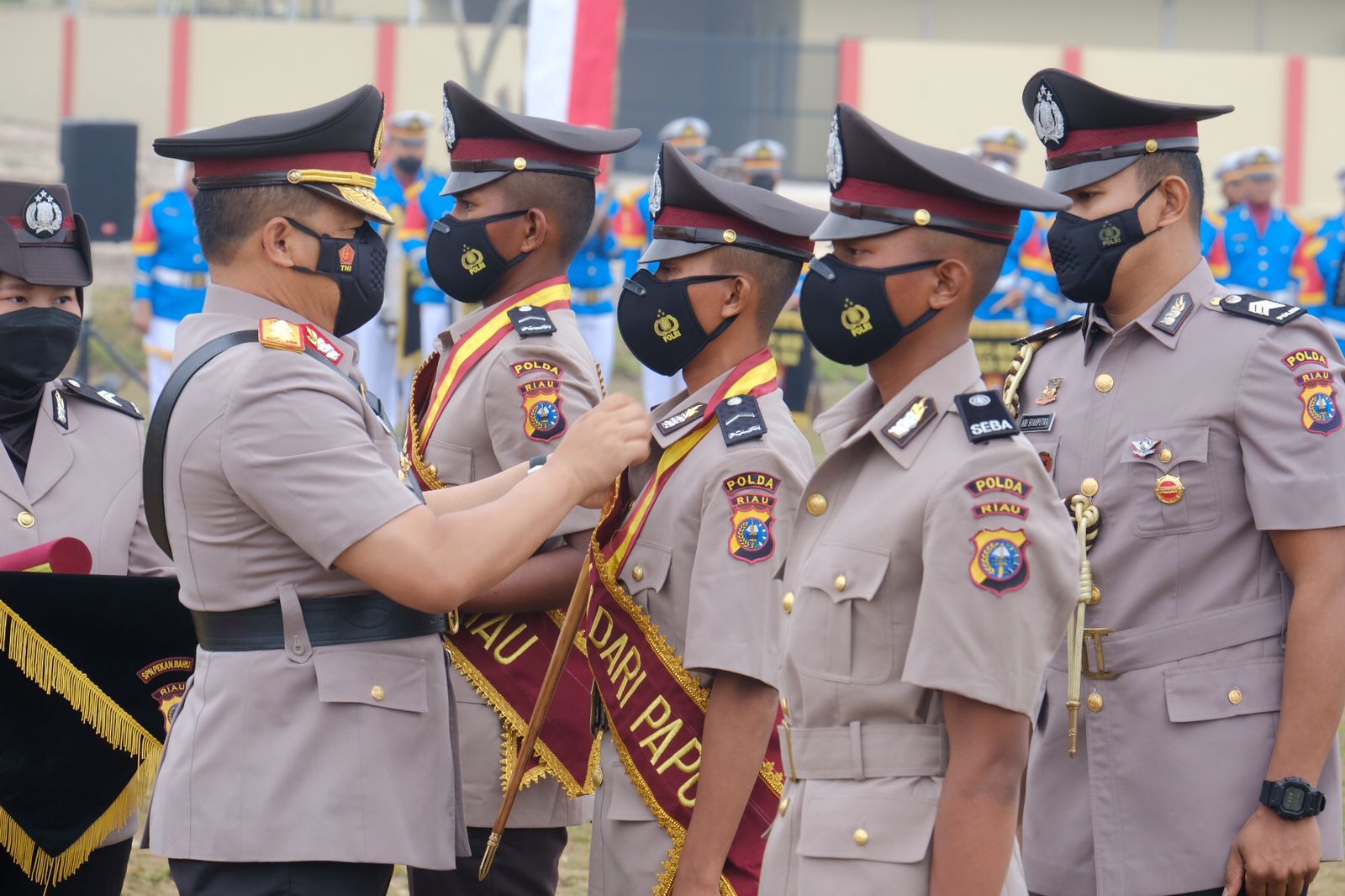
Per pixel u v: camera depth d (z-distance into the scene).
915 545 5.26
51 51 48.81
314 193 6.16
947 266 5.40
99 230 31.98
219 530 5.98
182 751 6.07
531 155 8.03
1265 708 6.32
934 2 55.78
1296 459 6.19
